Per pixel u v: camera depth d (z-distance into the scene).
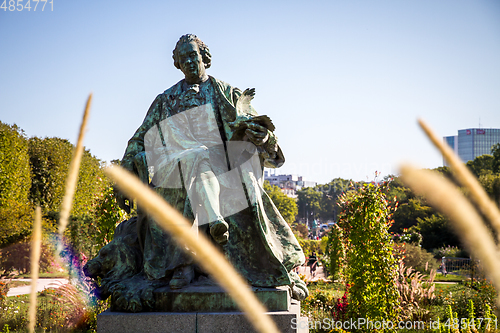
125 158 5.42
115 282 4.86
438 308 10.02
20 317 7.65
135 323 4.30
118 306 4.52
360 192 7.60
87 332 7.27
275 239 5.15
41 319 7.66
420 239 23.16
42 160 22.89
